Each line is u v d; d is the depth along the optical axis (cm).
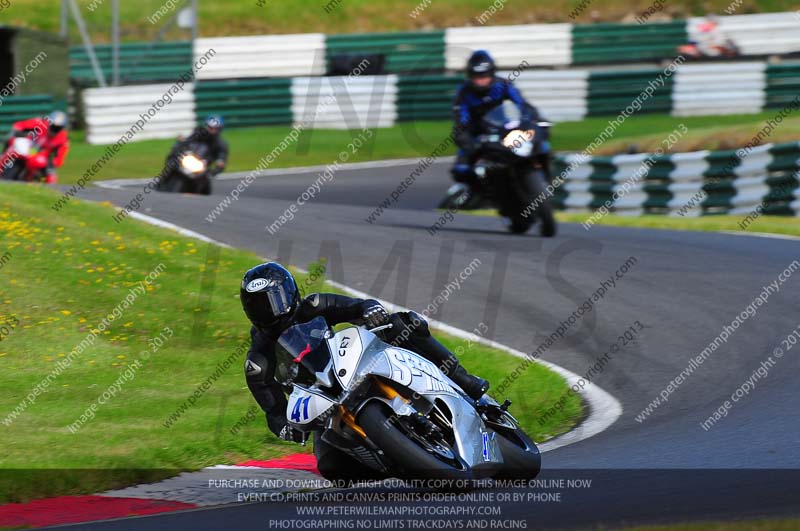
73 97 9581
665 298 3591
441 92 9338
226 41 10094
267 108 9294
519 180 4403
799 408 2481
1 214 4231
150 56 9881
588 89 9119
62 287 3641
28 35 8725
